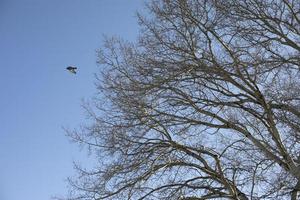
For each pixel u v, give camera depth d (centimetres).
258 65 1562
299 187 1434
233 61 1559
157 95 1619
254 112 1536
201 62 1581
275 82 1559
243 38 1577
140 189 1580
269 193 1398
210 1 1587
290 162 1446
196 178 1590
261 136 1517
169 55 1616
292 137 1491
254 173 1412
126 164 1609
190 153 1606
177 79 1600
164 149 1617
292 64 1570
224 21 1580
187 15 1590
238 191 1502
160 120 1620
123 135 1634
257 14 1598
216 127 1595
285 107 1528
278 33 1599
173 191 1570
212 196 1543
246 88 1570
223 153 1522
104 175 1620
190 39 1592
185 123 1617
